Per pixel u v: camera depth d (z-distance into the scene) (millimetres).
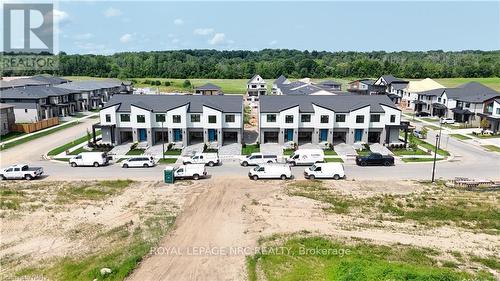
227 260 26031
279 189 40781
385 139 60438
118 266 24797
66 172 47688
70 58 187750
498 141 62844
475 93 85938
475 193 39469
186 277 23922
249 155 52469
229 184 42594
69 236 29672
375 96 63875
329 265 25062
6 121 68312
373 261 25500
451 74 171875
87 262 25641
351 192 39750
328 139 60406
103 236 29641
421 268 24500
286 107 59750
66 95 89812
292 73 194625
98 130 71750
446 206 35719
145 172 47656
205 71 199000
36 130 71500
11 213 34094
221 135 60469
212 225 31750
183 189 40875
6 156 54688
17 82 101062
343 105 61281
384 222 32281
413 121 83125
